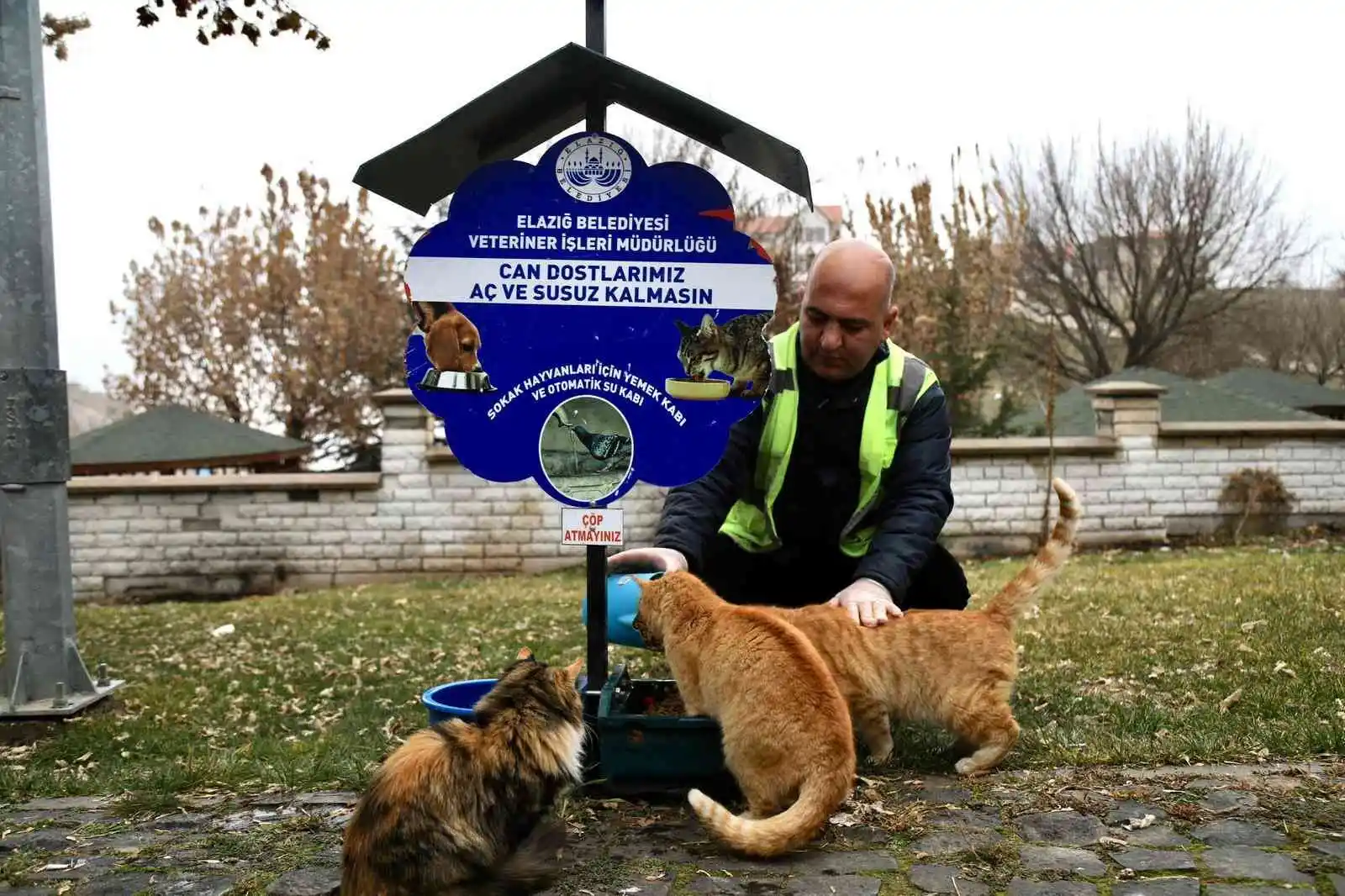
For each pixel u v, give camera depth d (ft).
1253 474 47.42
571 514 13.12
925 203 69.77
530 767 10.06
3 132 18.12
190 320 70.49
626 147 12.64
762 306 12.78
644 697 14.07
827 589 16.20
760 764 10.94
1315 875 9.66
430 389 12.91
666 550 14.03
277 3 20.30
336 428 70.28
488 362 12.91
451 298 12.84
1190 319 100.27
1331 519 47.93
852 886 9.95
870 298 14.20
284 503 44.50
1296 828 10.70
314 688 21.24
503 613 30.35
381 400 44.52
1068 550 13.47
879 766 13.43
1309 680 16.66
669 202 12.71
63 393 19.04
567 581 40.63
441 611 31.40
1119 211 98.48
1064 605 26.20
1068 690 17.13
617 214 12.73
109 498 43.91
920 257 69.82
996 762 13.08
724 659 11.48
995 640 13.14
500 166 12.68
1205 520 47.50
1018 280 95.45
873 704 13.24
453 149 13.09
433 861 9.29
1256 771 12.48
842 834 11.23
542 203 12.75
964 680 12.98
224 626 29.48
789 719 10.77
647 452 12.99
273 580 44.45
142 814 12.70
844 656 13.15
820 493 15.30
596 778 12.64
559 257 12.81
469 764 9.78
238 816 12.53
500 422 12.99
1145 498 47.16
